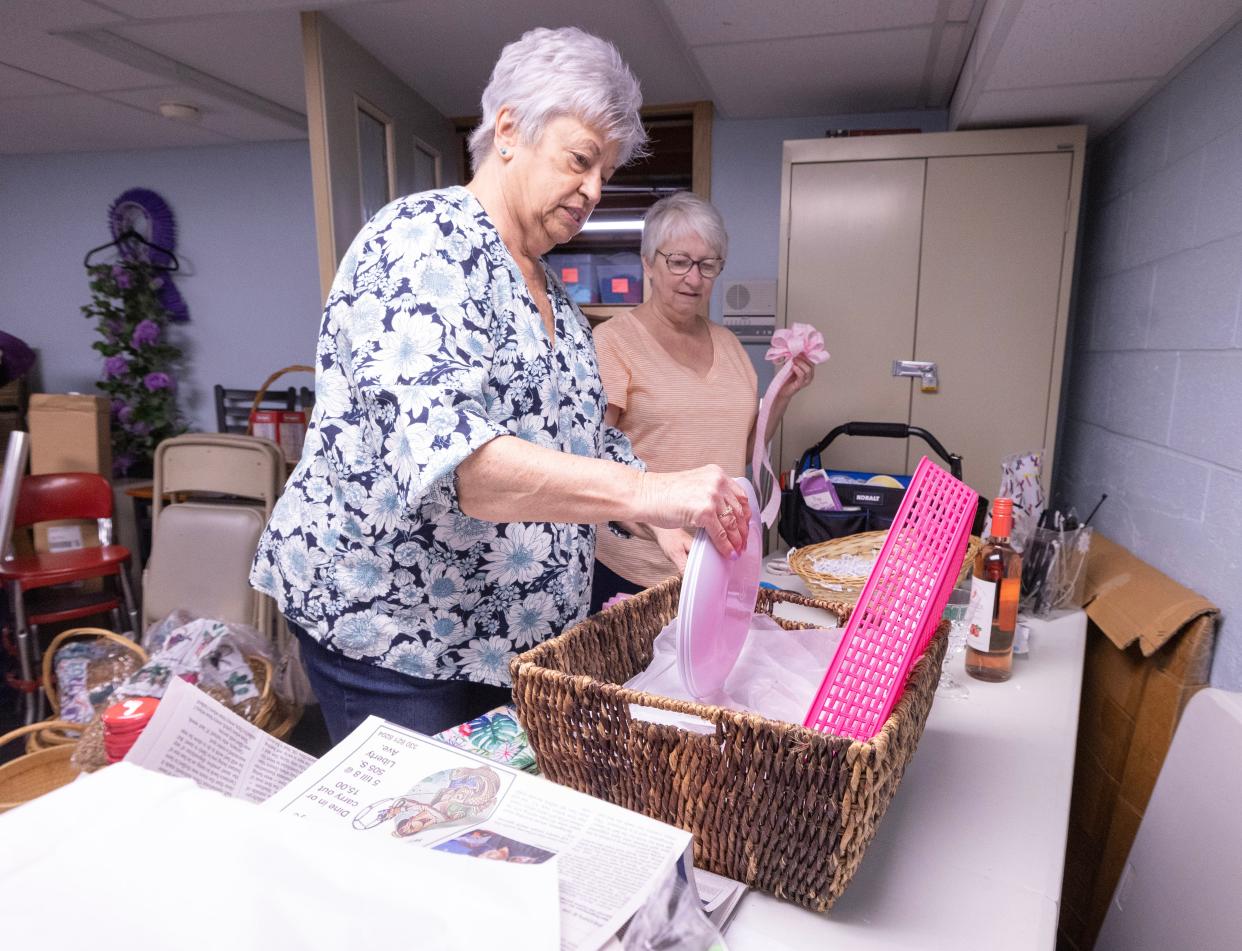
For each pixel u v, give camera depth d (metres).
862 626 0.68
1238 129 1.38
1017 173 2.17
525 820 0.59
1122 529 1.93
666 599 0.97
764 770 0.58
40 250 3.64
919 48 2.12
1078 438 2.46
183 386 3.60
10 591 2.44
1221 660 1.33
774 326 2.81
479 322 0.79
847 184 2.29
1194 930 0.78
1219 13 1.36
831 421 2.40
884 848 0.72
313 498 0.92
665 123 2.88
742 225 2.91
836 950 0.58
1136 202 1.98
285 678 1.72
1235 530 1.31
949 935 0.60
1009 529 1.13
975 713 1.03
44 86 2.58
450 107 2.83
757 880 0.63
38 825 0.41
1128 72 1.70
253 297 3.48
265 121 3.01
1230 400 1.36
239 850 0.41
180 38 2.23
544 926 0.42
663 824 0.58
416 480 0.68
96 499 2.64
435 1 1.96
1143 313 1.86
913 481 0.74
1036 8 1.36
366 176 2.30
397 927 0.39
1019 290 2.21
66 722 1.52
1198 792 0.85
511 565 0.93
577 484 0.69
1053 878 0.67
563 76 0.82
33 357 3.15
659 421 1.71
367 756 0.65
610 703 0.64
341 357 0.85
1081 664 1.22
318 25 2.00
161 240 3.49
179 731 0.62
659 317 1.74
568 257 2.94
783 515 1.83
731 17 1.91
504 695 1.04
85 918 0.37
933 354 2.30
